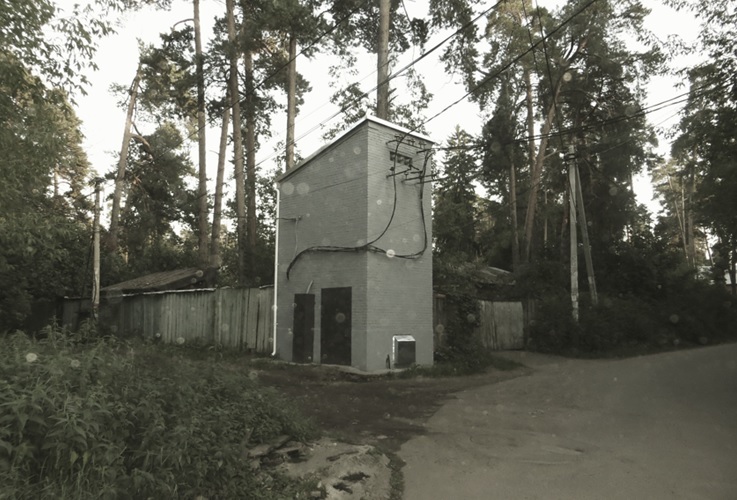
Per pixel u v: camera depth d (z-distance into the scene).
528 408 9.48
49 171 8.24
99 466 3.71
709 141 13.19
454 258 21.06
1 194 7.26
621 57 27.98
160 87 28.55
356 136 15.31
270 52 24.92
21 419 3.41
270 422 6.18
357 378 13.32
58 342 5.30
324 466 5.48
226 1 23.41
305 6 20.42
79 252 24.84
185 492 4.10
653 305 26.41
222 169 24.58
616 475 5.56
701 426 7.66
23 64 7.39
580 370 15.34
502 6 28.66
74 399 3.82
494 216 42.47
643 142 28.77
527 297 24.17
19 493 3.29
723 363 15.28
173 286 23.72
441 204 30.22
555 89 29.78
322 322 15.45
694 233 48.78
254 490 4.63
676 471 5.64
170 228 37.31
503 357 18.70
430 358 15.87
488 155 30.67
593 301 22.42
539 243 43.09
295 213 16.78
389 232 15.21
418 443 7.04
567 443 6.95
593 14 27.31
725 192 15.14
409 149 16.09
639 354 20.91
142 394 4.76
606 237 29.33
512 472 5.75
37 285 21.91
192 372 6.48
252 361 15.80
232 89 23.80
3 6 6.64
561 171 31.48
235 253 32.41
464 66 19.36
